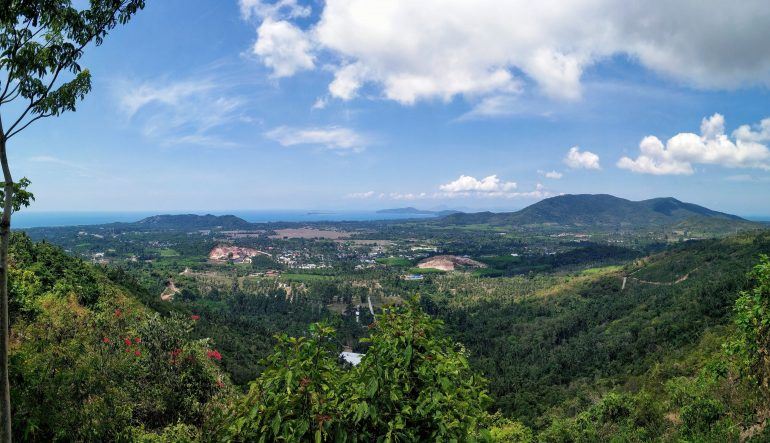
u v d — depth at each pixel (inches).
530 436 859.4
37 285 753.6
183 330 460.4
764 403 345.4
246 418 194.9
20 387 290.7
